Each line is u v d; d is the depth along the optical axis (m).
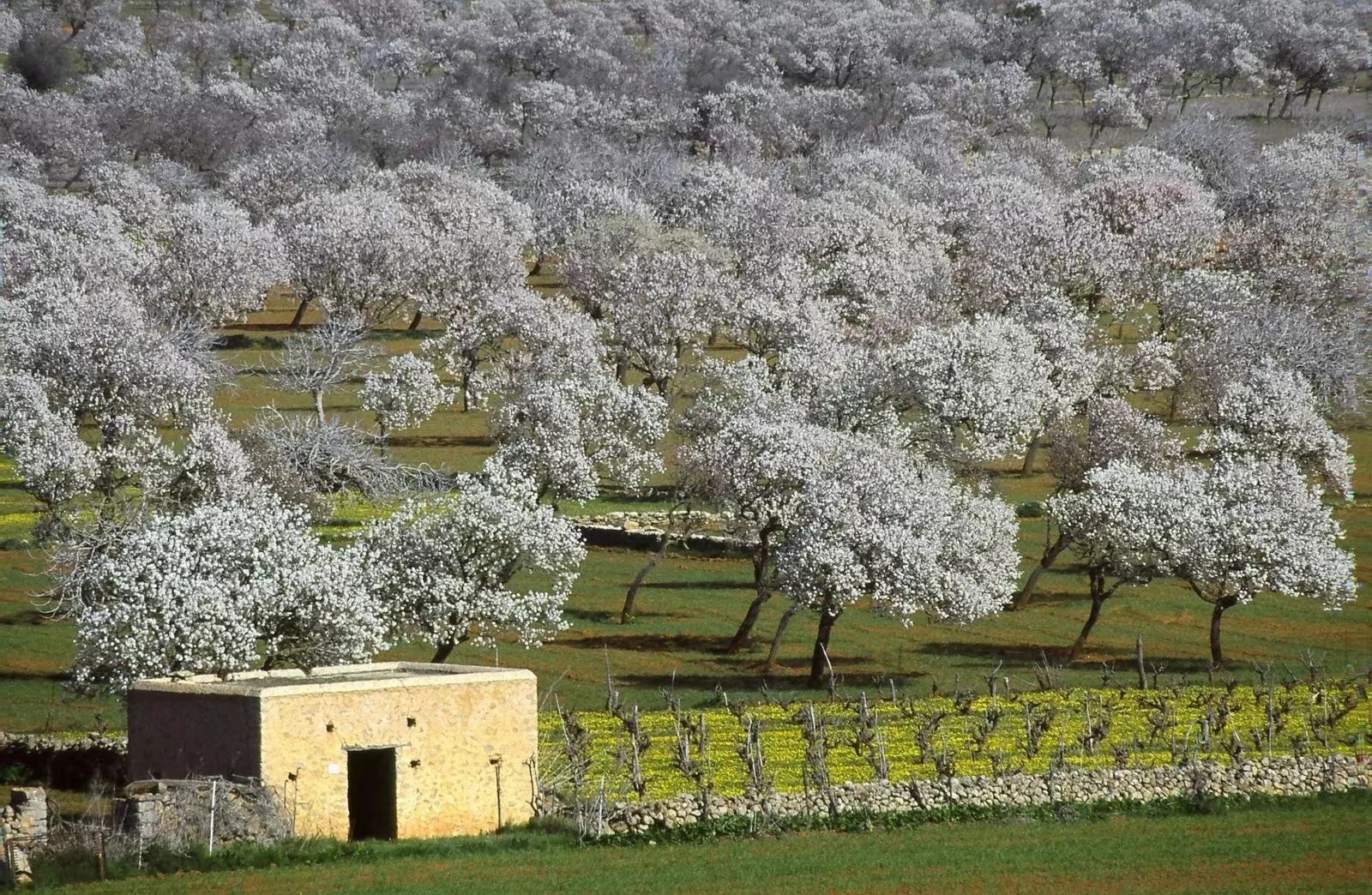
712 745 125.88
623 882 88.94
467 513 147.00
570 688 151.62
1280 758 115.44
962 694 144.62
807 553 156.88
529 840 98.06
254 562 124.31
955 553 168.12
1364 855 96.19
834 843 98.75
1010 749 124.25
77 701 139.62
